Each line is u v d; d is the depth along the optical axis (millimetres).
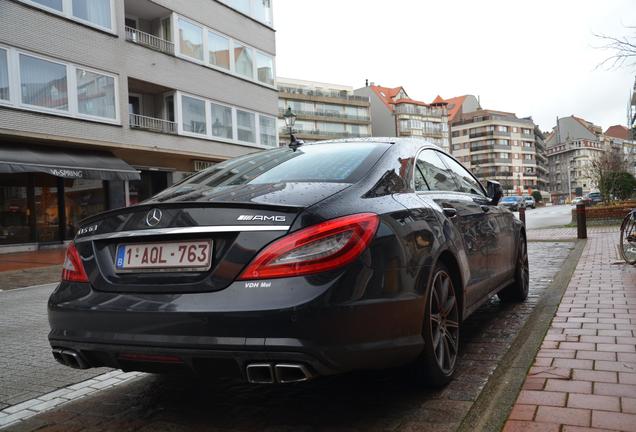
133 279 2674
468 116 129000
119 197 20969
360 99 94188
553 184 164125
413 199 3254
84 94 17891
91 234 2916
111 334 2598
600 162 30141
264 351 2311
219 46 24203
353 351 2428
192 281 2520
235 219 2527
